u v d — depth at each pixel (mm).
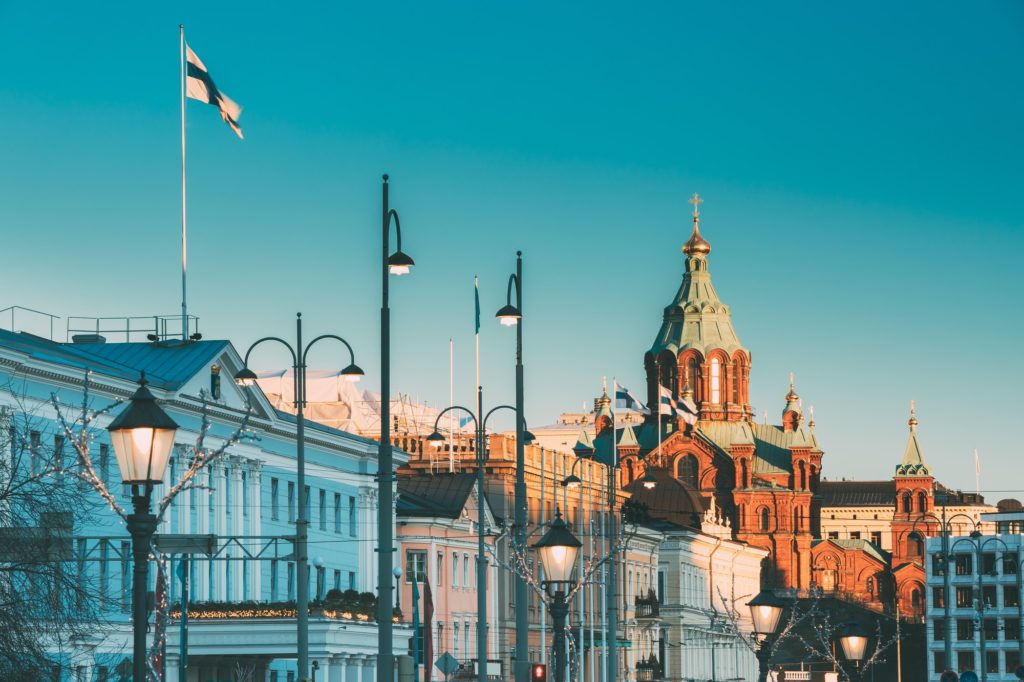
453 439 179500
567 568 56406
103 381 104062
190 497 114562
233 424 120250
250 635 114562
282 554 128250
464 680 148125
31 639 68375
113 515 104500
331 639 118750
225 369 119312
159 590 62312
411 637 135750
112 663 100438
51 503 71312
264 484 126250
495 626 164000
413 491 159625
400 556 150375
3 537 68250
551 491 186125
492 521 162750
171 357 115938
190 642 114500
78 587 73250
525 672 80125
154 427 42562
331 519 137375
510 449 177875
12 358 94812
